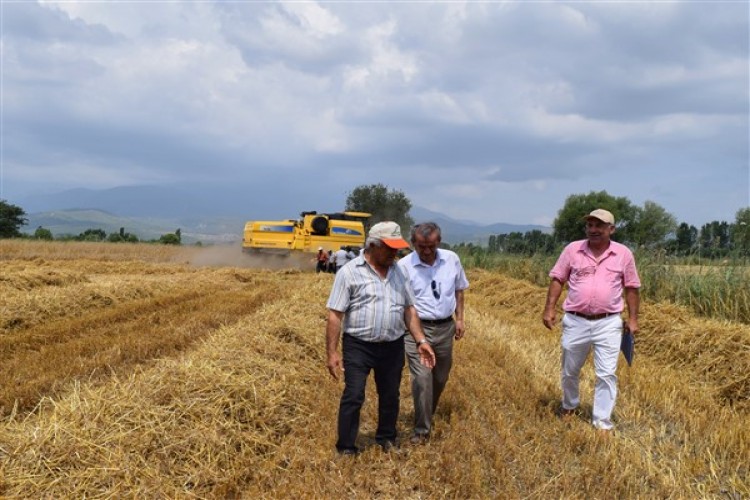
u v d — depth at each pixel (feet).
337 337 18.60
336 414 22.08
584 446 19.57
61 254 113.29
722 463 18.31
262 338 29.53
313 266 96.37
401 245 18.10
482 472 17.57
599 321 21.49
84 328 38.22
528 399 24.00
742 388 26.53
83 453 16.43
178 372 21.77
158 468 16.70
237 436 19.06
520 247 77.15
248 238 99.81
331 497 15.79
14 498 14.74
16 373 26.86
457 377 27.45
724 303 37.29
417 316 19.48
